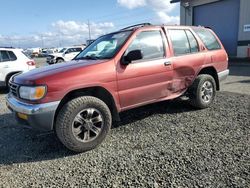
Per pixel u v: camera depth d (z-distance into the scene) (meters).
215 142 4.19
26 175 3.54
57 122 3.94
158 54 5.11
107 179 3.29
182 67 5.44
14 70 10.27
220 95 7.48
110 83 4.38
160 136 4.57
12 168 3.76
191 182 3.10
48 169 3.66
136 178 3.27
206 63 5.98
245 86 8.92
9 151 4.34
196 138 4.40
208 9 20.91
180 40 5.59
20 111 3.99
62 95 3.94
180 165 3.51
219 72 6.34
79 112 4.02
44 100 3.84
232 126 4.87
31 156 4.11
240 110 5.84
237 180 3.09
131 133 4.79
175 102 6.57
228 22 19.62
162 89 5.15
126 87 4.59
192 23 22.27
